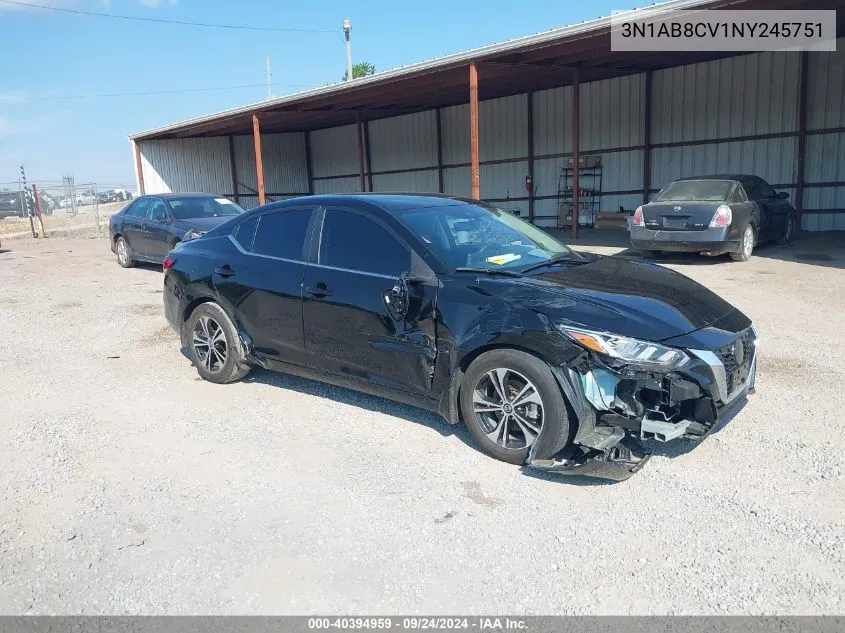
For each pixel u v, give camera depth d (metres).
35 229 25.52
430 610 2.74
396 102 20.98
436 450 4.26
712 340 3.78
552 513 3.46
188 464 4.17
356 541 3.25
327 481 3.88
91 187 24.44
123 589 2.93
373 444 4.39
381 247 4.63
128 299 10.09
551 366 3.73
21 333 8.00
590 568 2.99
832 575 2.89
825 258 11.36
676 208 10.98
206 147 26.36
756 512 3.40
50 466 4.19
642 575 2.93
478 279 4.19
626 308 3.85
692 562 3.01
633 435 3.83
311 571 3.02
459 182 23.56
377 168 26.47
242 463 4.16
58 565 3.12
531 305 3.88
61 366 6.52
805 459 3.96
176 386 5.77
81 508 3.64
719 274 10.09
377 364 4.54
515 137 21.52
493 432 4.07
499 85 18.86
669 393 3.58
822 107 15.27
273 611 2.76
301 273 4.95
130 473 4.06
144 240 12.83
